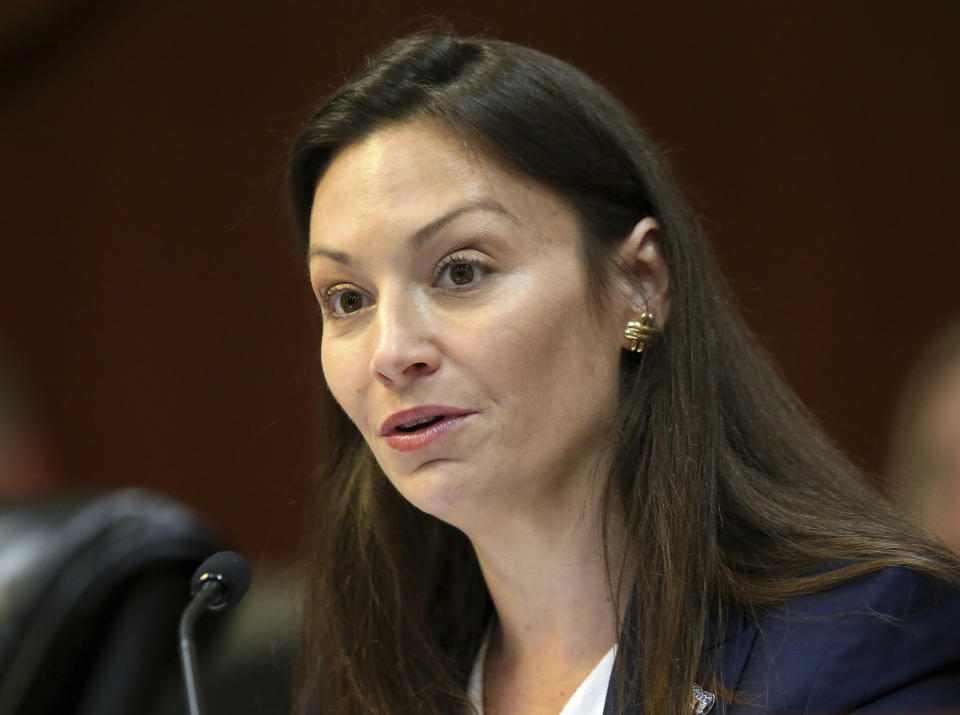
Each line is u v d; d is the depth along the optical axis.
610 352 6.53
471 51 6.64
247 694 8.16
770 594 6.21
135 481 18.91
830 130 16.19
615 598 6.57
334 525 7.62
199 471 18.59
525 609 6.82
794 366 16.28
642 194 6.74
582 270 6.41
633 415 6.57
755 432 6.90
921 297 15.95
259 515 18.27
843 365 16.16
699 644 6.18
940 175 15.86
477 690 7.11
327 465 7.71
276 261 17.97
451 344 6.15
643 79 16.53
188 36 18.11
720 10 16.38
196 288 18.45
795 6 16.22
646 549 6.42
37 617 5.63
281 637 8.41
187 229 18.45
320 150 6.66
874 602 5.97
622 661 6.32
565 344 6.31
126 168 18.73
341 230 6.35
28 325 19.34
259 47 17.59
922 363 10.75
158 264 18.67
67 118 18.94
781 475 6.84
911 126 15.96
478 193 6.23
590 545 6.57
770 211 16.38
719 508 6.57
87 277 19.12
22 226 19.31
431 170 6.27
